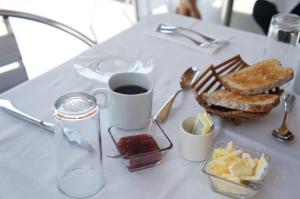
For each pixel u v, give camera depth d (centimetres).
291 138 62
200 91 72
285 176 55
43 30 230
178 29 103
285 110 67
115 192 51
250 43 98
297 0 152
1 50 102
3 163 56
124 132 63
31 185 52
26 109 69
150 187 52
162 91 76
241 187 48
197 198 50
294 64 84
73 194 50
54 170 54
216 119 67
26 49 209
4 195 50
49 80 78
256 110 60
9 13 106
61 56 196
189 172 55
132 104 59
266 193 52
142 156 53
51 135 62
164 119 66
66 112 49
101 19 261
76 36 113
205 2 268
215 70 75
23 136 61
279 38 89
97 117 52
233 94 64
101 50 92
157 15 114
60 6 283
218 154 52
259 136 63
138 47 94
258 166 50
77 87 76
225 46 96
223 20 217
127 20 259
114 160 56
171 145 56
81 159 55
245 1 272
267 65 73
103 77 80
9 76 104
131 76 65
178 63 87
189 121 59
